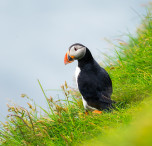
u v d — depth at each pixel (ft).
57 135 30.27
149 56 38.75
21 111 33.45
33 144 29.99
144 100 30.14
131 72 38.81
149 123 8.12
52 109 33.55
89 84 32.65
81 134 28.22
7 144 31.17
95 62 34.32
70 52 34.32
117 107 32.09
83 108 36.42
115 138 11.72
